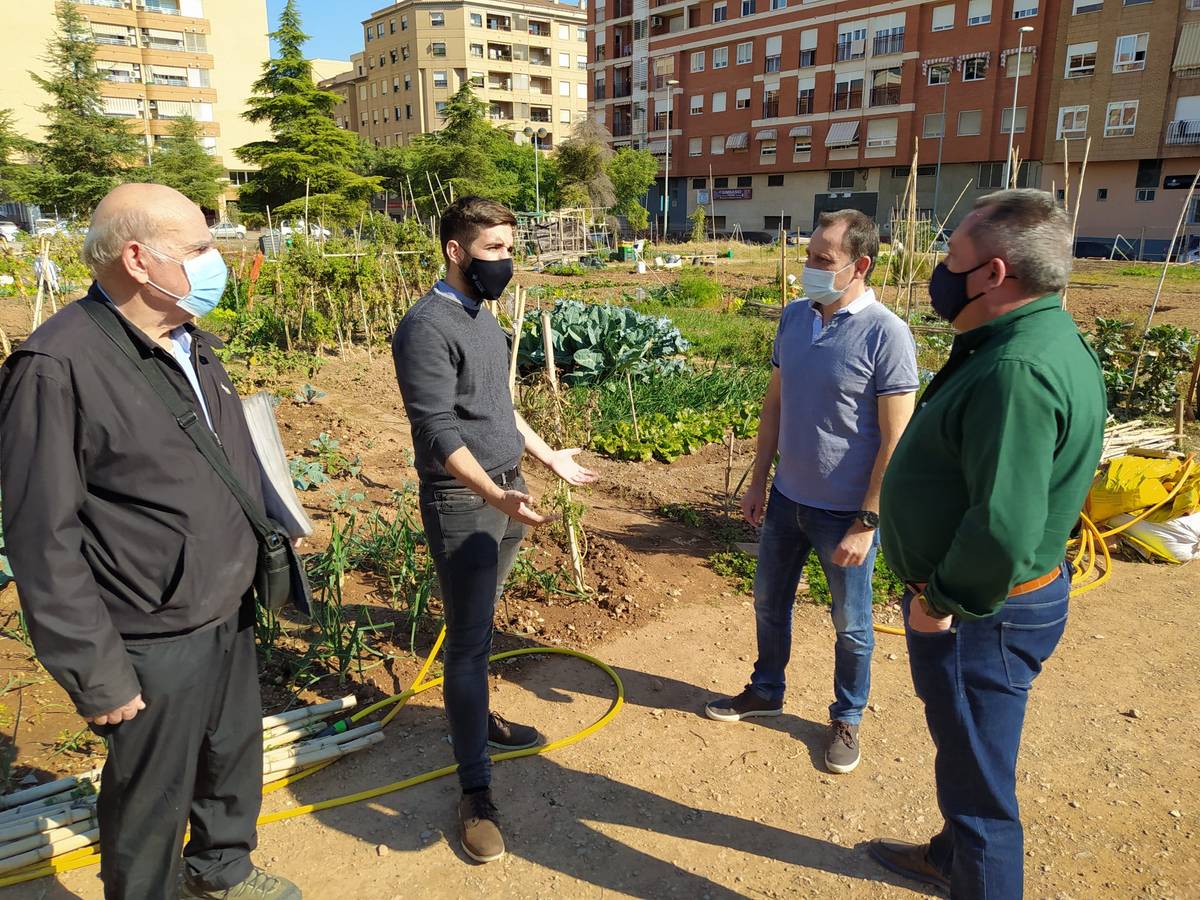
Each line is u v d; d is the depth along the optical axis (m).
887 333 3.06
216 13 68.00
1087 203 42.25
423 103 83.00
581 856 2.94
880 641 4.50
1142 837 3.05
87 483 2.06
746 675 4.13
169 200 2.09
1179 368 8.98
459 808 3.00
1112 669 4.23
